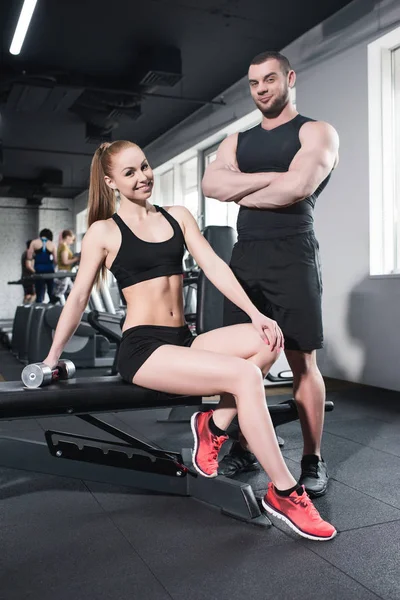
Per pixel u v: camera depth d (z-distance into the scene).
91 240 1.75
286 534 1.59
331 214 4.58
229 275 1.74
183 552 1.48
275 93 1.84
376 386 4.14
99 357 5.68
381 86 4.29
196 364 1.59
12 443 2.16
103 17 5.03
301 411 1.96
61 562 1.43
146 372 1.67
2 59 5.88
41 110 7.43
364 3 4.35
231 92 6.62
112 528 1.64
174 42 5.53
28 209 13.64
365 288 4.25
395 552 1.47
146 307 1.74
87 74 6.31
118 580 1.33
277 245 1.88
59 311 5.01
